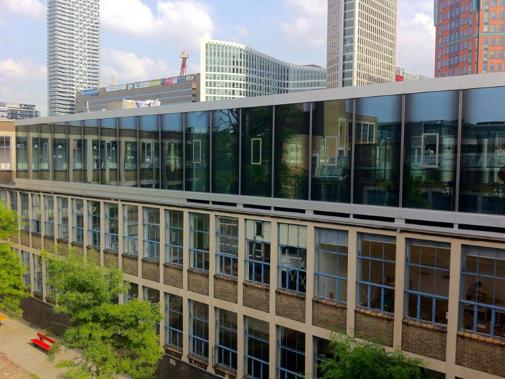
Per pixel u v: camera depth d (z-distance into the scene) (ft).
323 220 55.31
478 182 45.24
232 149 64.49
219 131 65.82
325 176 55.36
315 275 57.06
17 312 92.02
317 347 57.82
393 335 50.65
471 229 45.80
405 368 41.24
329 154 54.80
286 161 58.75
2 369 78.95
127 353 58.13
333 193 54.80
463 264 46.65
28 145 102.22
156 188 74.79
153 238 76.74
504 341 44.39
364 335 52.80
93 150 85.61
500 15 489.67
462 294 46.80
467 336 46.09
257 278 63.46
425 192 48.24
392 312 51.49
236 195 64.28
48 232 99.30
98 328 55.93
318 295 57.16
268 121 60.23
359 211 52.44
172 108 71.41
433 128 47.39
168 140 72.54
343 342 45.60
